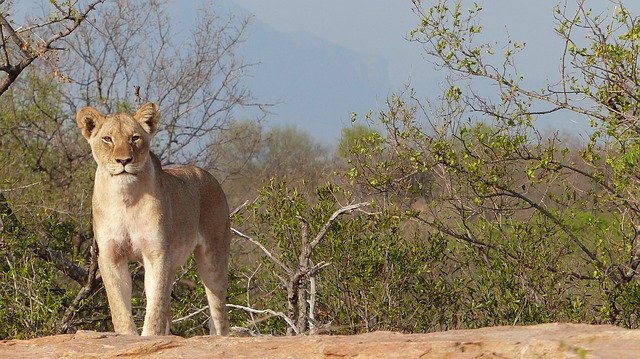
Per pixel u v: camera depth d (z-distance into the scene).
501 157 14.36
